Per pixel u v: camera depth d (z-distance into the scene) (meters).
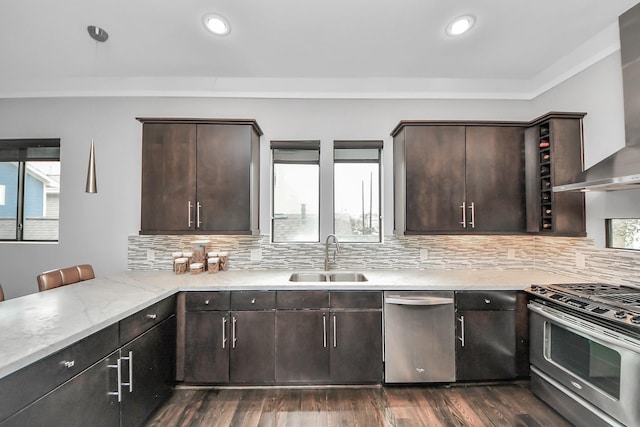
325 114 2.89
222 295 2.21
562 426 1.83
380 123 2.90
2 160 2.88
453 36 2.29
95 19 2.14
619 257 2.09
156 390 1.90
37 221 2.90
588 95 2.32
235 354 2.20
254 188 2.66
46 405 1.13
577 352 1.75
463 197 2.52
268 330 2.21
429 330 2.21
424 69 2.72
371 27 2.21
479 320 2.23
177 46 2.39
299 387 2.25
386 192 2.88
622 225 2.13
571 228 2.32
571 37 2.27
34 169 2.90
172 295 2.13
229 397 2.13
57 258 2.80
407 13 2.08
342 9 2.04
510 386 2.26
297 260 2.86
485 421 1.87
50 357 1.15
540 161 2.47
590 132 2.31
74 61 2.56
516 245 2.87
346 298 2.23
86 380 1.32
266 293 2.22
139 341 1.72
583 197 2.32
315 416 1.92
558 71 2.58
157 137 2.49
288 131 2.88
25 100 2.83
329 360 2.21
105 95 2.82
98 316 1.46
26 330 1.27
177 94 2.84
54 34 2.27
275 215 2.92
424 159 2.53
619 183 1.66
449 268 2.86
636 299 1.70
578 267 2.40
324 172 2.88
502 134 2.55
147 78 2.81
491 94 2.89
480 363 2.23
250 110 2.88
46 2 2.01
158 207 2.49
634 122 1.92
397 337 2.22
